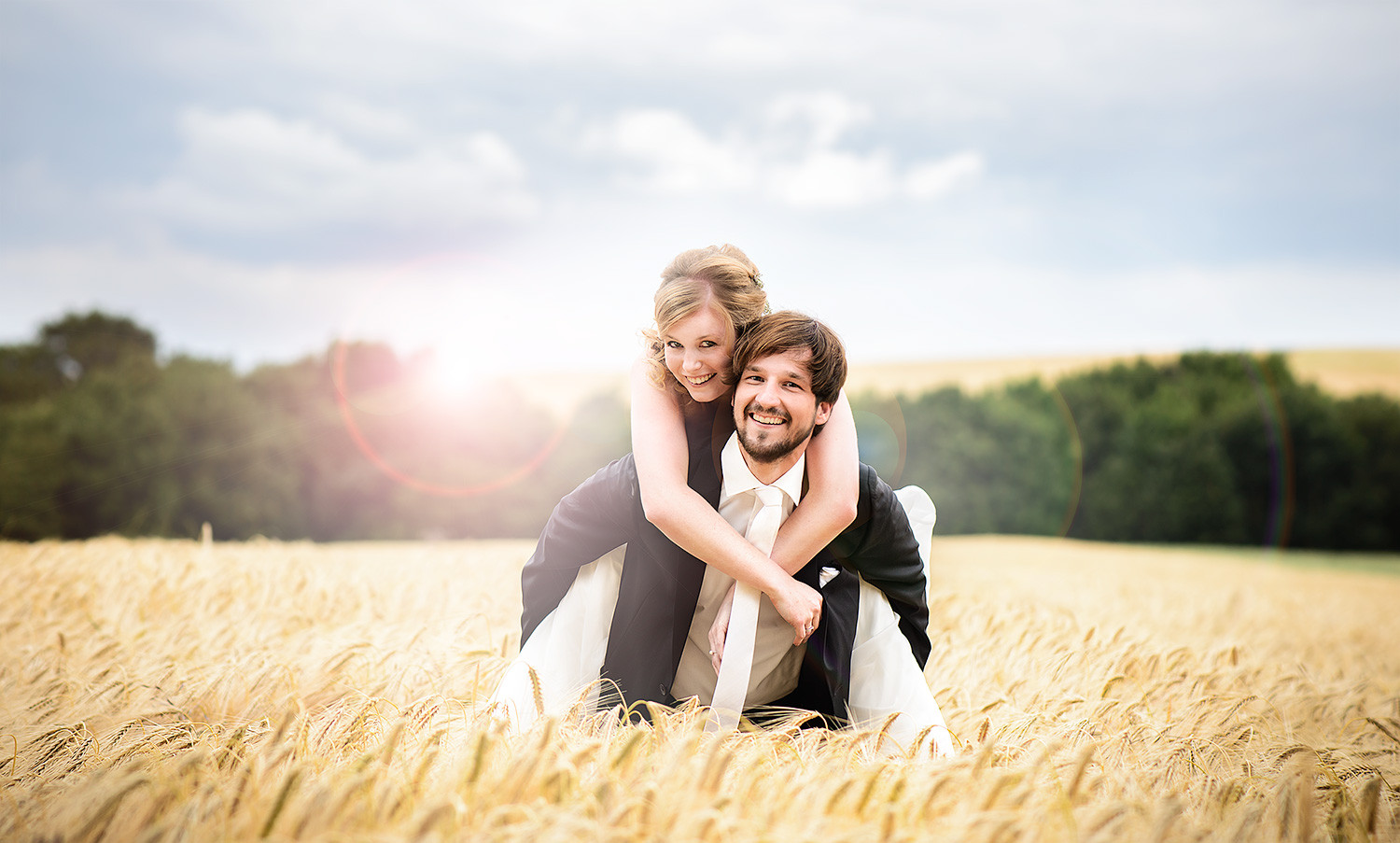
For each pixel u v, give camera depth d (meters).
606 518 3.14
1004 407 32.84
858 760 2.53
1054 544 24.67
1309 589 14.97
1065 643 4.46
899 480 32.38
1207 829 2.23
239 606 5.14
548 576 3.24
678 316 2.94
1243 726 3.12
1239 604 9.59
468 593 6.05
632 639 3.11
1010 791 2.14
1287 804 2.27
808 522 2.97
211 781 2.15
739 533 3.05
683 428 3.14
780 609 2.86
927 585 3.39
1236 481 34.06
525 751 2.27
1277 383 36.03
